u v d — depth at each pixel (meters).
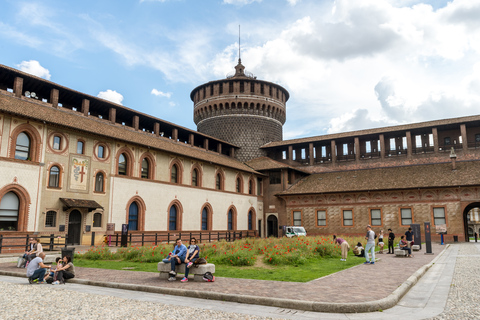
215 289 11.90
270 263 19.44
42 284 13.84
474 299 10.59
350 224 50.62
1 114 27.59
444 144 53.91
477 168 46.19
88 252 23.05
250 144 64.31
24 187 28.39
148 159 40.25
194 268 13.77
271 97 67.62
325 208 52.81
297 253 20.33
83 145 33.47
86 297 11.13
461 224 43.66
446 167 49.06
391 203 48.31
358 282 13.27
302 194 53.75
